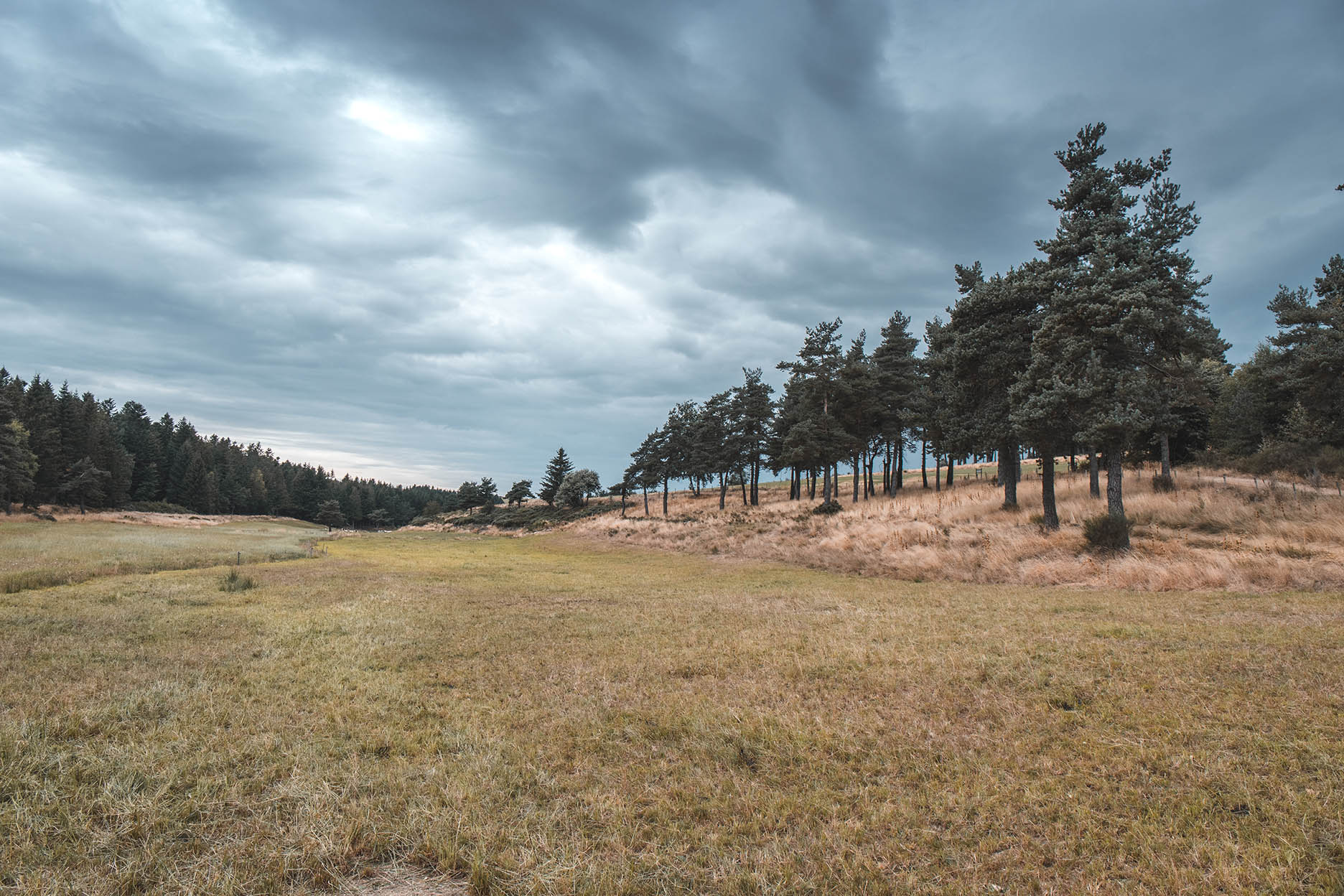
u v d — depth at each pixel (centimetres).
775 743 664
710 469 6669
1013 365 2716
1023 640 1073
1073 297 2239
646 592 1973
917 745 654
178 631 1215
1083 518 2539
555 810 526
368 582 2112
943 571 2217
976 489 4412
